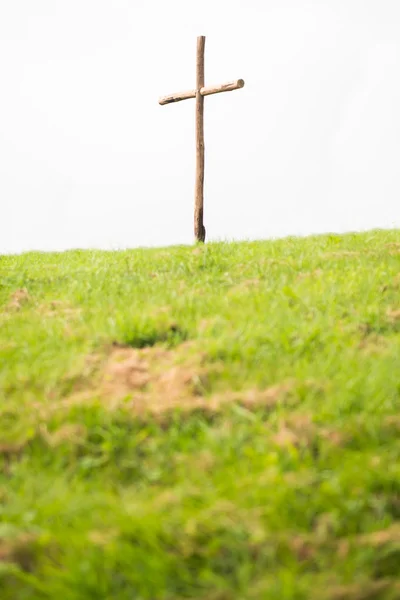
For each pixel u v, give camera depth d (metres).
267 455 10.23
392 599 7.65
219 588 7.91
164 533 8.67
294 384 12.45
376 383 12.27
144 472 10.62
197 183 40.31
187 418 11.82
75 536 8.66
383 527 8.83
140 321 16.41
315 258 23.91
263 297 18.33
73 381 13.63
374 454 10.20
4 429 11.91
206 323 16.14
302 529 8.78
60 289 22.67
